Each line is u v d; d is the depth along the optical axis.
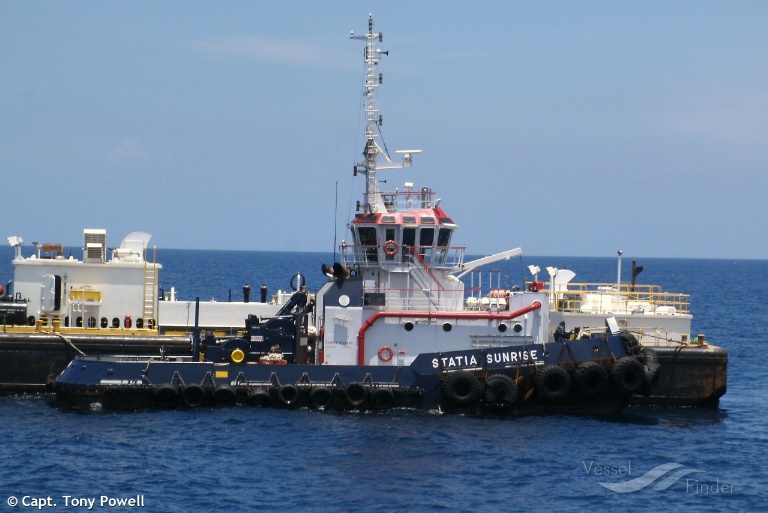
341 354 69.38
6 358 73.69
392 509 49.62
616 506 51.19
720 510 51.09
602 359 68.06
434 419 66.19
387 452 58.78
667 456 60.38
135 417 65.69
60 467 55.50
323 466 56.06
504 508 50.34
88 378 67.31
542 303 69.12
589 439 63.31
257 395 67.12
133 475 54.22
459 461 57.59
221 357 70.00
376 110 72.62
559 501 51.66
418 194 72.75
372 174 72.50
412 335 69.25
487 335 69.12
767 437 66.25
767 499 53.00
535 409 68.69
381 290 69.88
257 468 55.59
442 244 71.94
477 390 66.94
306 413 66.62
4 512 48.56
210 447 59.31
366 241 71.19
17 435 61.56
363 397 66.94
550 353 67.81
